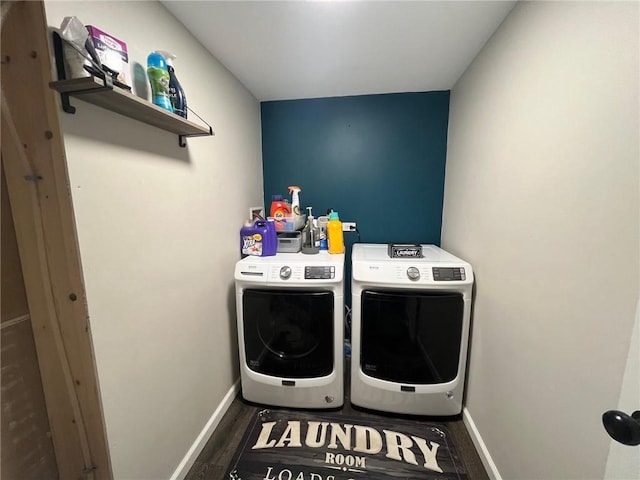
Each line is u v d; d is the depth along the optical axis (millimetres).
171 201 1116
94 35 736
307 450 1348
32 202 717
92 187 774
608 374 652
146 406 1004
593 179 697
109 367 844
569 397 775
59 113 680
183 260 1200
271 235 1694
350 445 1373
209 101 1395
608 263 652
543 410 887
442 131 1957
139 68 942
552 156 850
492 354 1228
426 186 2039
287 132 2127
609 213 650
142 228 966
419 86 1854
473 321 1432
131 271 920
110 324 843
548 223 868
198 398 1337
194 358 1297
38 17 644
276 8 1089
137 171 940
